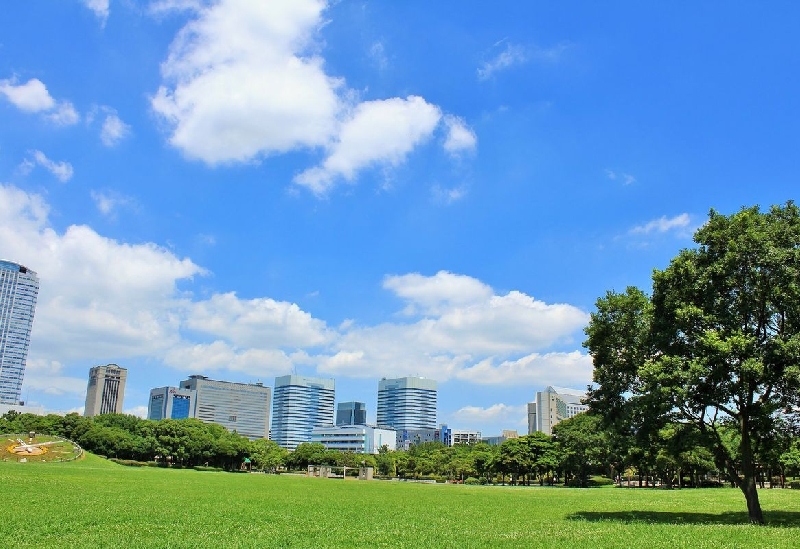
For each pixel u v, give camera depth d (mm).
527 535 30609
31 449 117250
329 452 191250
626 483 143875
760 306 36938
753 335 36312
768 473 120312
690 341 37625
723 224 38656
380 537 29609
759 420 37250
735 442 72812
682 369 35875
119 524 32656
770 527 33375
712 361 35531
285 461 193375
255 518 37594
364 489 82750
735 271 36812
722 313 36969
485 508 50625
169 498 51219
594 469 131125
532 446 135125
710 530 32031
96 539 26875
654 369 36094
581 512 46688
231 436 164375
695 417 38906
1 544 25047
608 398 43156
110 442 143000
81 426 153125
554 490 95312
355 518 39438
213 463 161375
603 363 43406
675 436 39250
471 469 151625
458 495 72188
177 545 25594
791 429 38188
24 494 49031
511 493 80438
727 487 115312
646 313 40125
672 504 57250
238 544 26219
